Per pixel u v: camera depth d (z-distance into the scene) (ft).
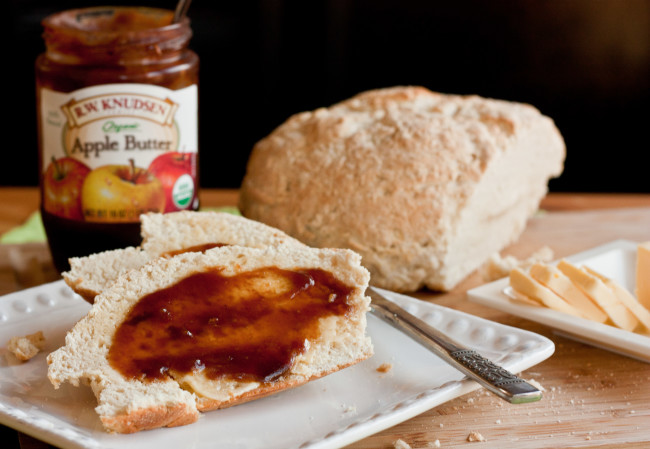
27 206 2.70
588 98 3.98
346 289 1.73
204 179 3.97
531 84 3.97
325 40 3.77
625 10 3.80
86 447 1.58
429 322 1.88
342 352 1.73
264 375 1.68
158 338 1.69
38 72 2.09
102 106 2.05
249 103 3.86
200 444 1.63
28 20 3.64
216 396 1.67
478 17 3.86
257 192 2.22
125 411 1.62
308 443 1.61
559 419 1.74
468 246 2.21
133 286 1.72
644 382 1.84
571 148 4.08
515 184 2.33
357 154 2.17
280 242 1.86
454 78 3.98
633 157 4.06
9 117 3.82
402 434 1.71
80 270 1.83
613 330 1.87
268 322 1.71
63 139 2.07
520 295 1.97
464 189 2.14
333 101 3.91
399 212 2.11
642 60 3.88
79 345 1.69
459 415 1.75
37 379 1.75
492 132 2.23
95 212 2.09
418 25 3.88
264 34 3.72
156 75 2.06
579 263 2.14
